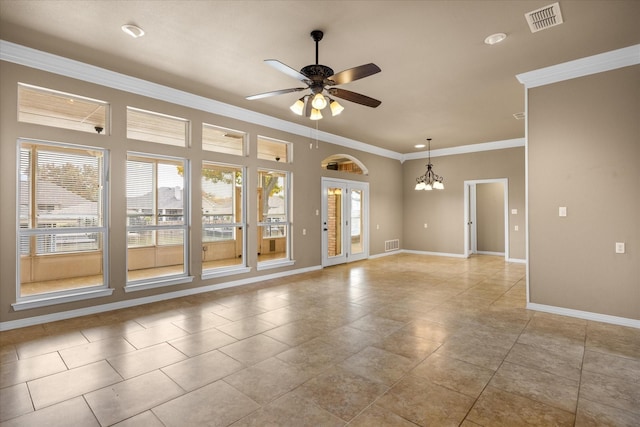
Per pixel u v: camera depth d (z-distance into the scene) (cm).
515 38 319
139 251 612
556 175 388
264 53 349
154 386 230
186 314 387
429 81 421
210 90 455
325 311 398
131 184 482
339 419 194
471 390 225
